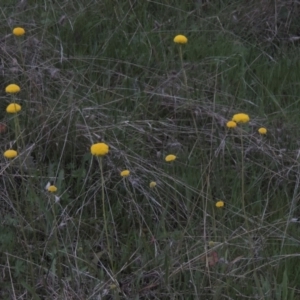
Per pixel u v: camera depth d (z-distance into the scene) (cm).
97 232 327
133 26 501
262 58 484
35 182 344
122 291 283
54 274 290
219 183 348
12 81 404
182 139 391
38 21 480
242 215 313
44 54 438
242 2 539
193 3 541
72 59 445
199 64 448
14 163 353
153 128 383
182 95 417
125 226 335
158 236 320
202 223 324
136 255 310
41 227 324
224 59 461
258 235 313
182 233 302
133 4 525
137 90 418
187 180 352
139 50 472
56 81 413
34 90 398
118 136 376
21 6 488
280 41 514
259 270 295
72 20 488
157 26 503
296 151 374
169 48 472
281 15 525
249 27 520
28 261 287
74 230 325
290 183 360
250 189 351
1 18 464
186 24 510
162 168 364
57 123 371
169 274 289
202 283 284
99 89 414
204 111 397
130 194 328
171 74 436
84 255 300
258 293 278
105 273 303
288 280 294
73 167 360
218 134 381
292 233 318
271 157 371
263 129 322
